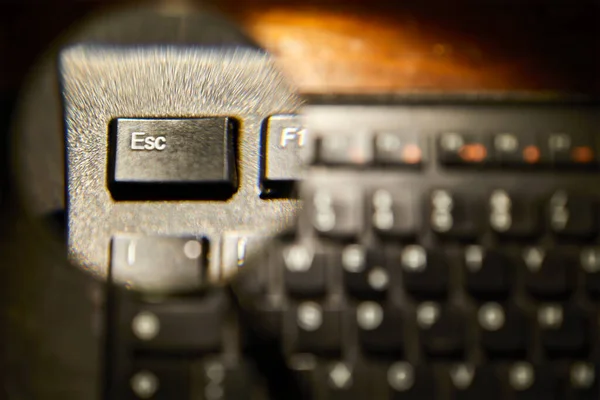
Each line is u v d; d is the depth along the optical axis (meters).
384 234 0.43
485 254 0.43
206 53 0.36
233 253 0.35
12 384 0.43
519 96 0.45
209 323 0.42
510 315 0.43
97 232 0.35
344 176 0.43
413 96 0.45
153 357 0.42
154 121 0.34
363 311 0.42
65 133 0.35
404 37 0.47
